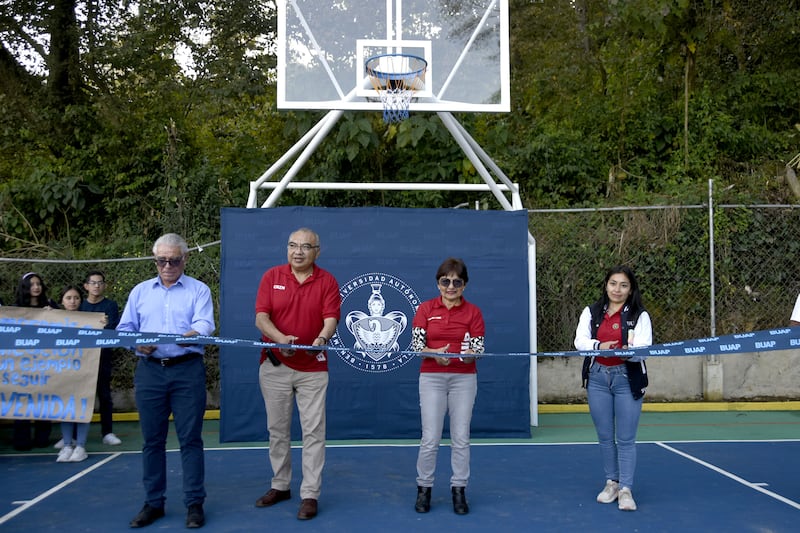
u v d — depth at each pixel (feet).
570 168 42.91
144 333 15.99
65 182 41.78
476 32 27.48
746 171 44.70
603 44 52.01
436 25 27.43
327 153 41.50
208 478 21.31
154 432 17.20
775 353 33.06
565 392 32.91
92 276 26.27
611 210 34.55
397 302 26.94
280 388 18.11
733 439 26.25
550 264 34.45
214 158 46.93
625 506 18.04
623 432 18.30
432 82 27.07
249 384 26.32
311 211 26.91
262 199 43.09
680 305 34.53
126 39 48.24
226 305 26.45
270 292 18.19
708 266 34.63
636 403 18.22
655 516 17.63
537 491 19.81
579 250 34.60
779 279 34.94
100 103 45.42
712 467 22.26
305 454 17.95
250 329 26.37
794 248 34.99
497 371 26.91
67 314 24.48
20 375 23.80
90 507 18.52
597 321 18.70
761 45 49.83
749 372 33.06
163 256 17.12
